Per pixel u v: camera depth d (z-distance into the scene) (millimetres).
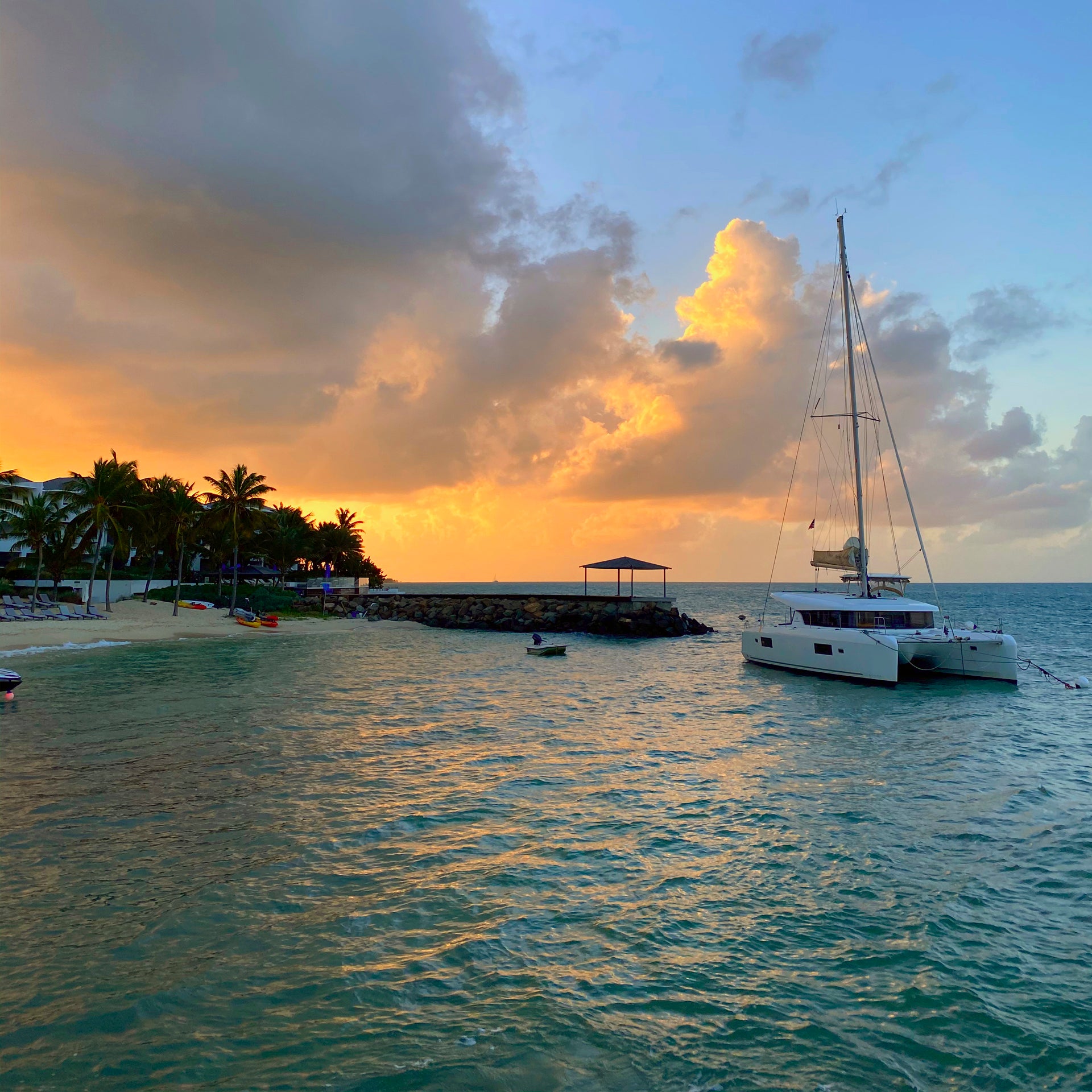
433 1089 6199
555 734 21766
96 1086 6203
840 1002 7660
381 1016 7312
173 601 69938
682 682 33906
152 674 34125
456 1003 7559
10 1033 6934
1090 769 17719
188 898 10016
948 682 32406
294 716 23984
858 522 34531
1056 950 8758
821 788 16000
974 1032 7105
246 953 8539
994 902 10117
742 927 9367
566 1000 7645
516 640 58188
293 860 11492
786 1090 6270
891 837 12789
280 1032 7020
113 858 11453
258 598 76812
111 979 7934
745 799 15156
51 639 46375
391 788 15648
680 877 11008
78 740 19922
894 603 33500
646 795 15375
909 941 8961
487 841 12477
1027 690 30594
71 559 62000
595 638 62188
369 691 30141
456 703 27500
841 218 34500
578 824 13453
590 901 10133
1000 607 118375
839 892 10445
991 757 18953
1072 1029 7145
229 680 32719
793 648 36062
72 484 58469
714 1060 6672
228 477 63281
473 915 9656
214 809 14023
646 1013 7422
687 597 192250
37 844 12000
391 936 9039
